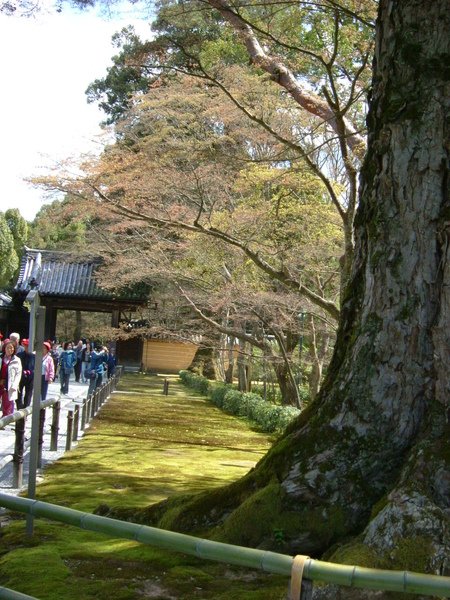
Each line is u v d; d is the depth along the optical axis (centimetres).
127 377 3953
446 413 436
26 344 1527
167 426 1736
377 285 477
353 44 1059
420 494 400
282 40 1117
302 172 1413
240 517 459
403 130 475
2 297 3962
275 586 436
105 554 494
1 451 1092
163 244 1823
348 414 471
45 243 4056
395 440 459
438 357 445
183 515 519
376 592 355
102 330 2784
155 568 466
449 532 384
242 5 953
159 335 2683
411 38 480
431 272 462
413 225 467
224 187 1488
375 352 470
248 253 1231
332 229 1466
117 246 2123
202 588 432
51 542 527
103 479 887
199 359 3794
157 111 1435
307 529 447
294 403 2047
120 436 1448
